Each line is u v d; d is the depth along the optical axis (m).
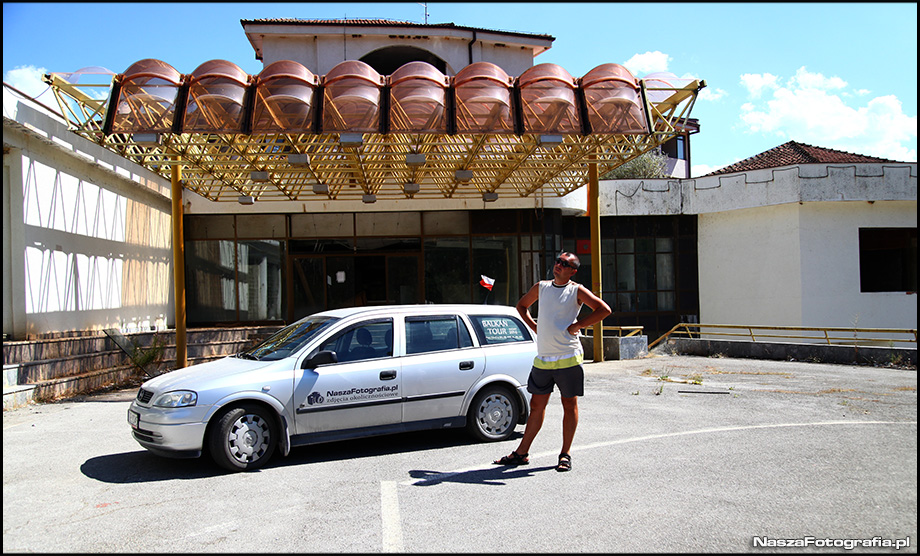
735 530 4.13
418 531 4.24
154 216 17.08
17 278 11.16
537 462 5.96
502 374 7.00
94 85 10.23
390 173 15.08
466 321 7.07
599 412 8.45
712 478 5.29
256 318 18.88
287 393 6.07
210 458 6.46
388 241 19.23
